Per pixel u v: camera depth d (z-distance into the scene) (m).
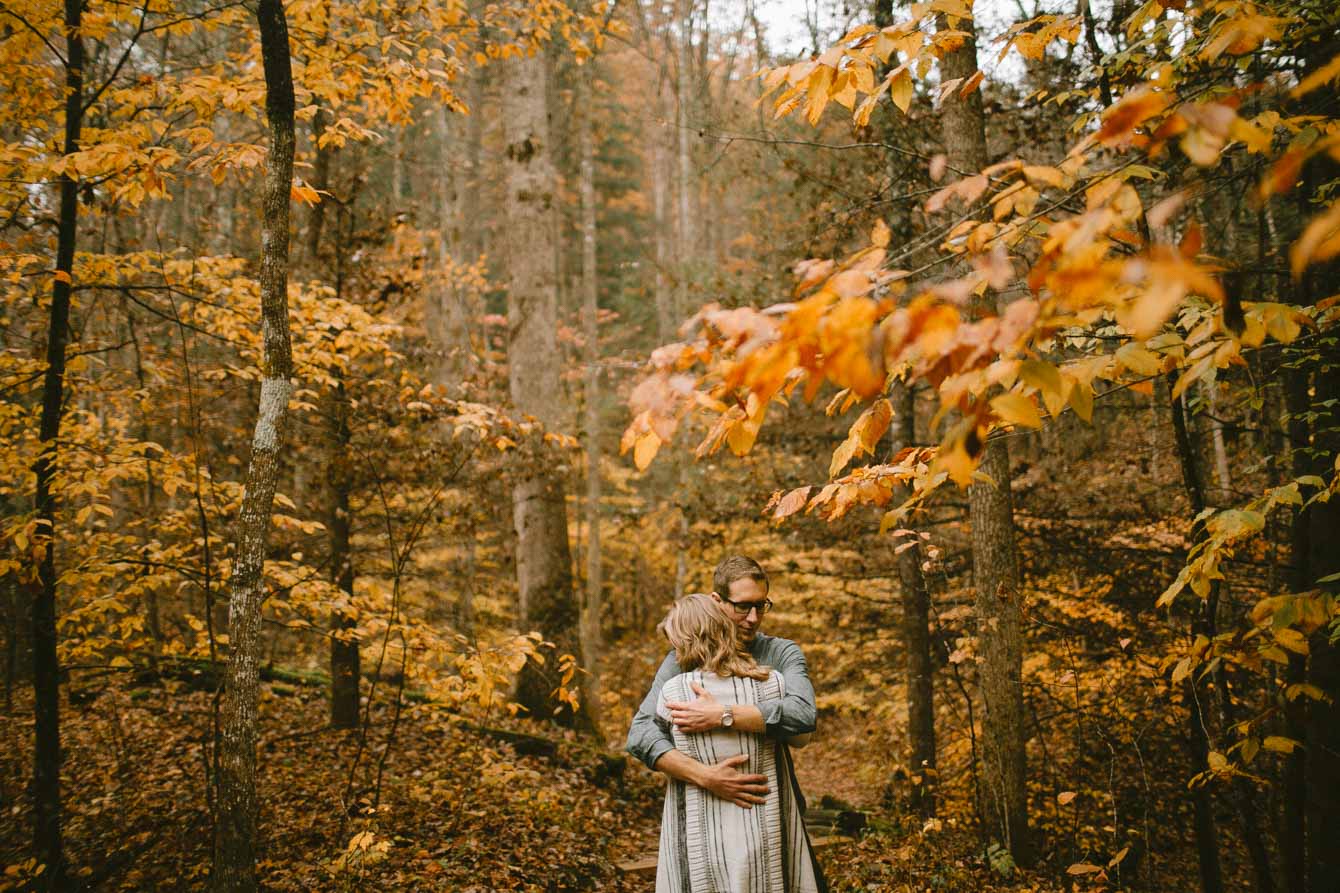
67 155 3.42
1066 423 8.78
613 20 5.82
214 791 5.14
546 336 9.82
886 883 4.75
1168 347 1.92
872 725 12.36
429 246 11.05
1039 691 7.15
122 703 7.02
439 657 4.93
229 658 2.88
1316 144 1.13
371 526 8.29
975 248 1.79
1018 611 5.29
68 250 3.95
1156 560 6.99
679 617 2.49
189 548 4.68
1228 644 2.62
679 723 2.29
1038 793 6.54
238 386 6.23
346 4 4.56
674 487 17.00
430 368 9.27
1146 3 2.63
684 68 10.68
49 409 3.98
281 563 5.34
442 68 4.86
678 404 1.61
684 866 2.23
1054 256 1.31
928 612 7.85
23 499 5.31
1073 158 1.73
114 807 4.98
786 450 9.05
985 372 1.33
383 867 4.50
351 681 7.32
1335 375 3.84
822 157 7.59
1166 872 6.21
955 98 5.05
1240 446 7.09
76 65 3.87
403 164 12.10
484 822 5.53
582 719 9.46
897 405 7.42
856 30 2.12
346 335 5.59
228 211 8.74
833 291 1.26
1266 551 5.65
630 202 25.20
